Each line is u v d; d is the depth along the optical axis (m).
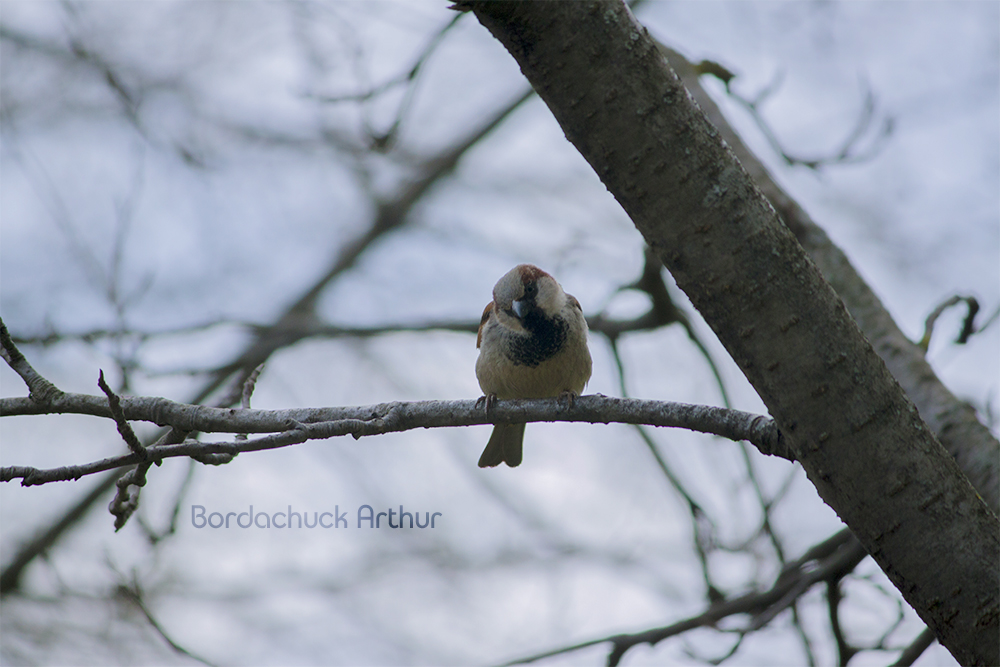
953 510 4.82
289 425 6.57
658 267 12.77
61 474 5.60
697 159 4.79
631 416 6.68
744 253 4.82
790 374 4.89
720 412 6.22
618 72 4.73
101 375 5.45
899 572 4.95
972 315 8.86
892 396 4.87
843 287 8.98
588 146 4.89
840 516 5.08
